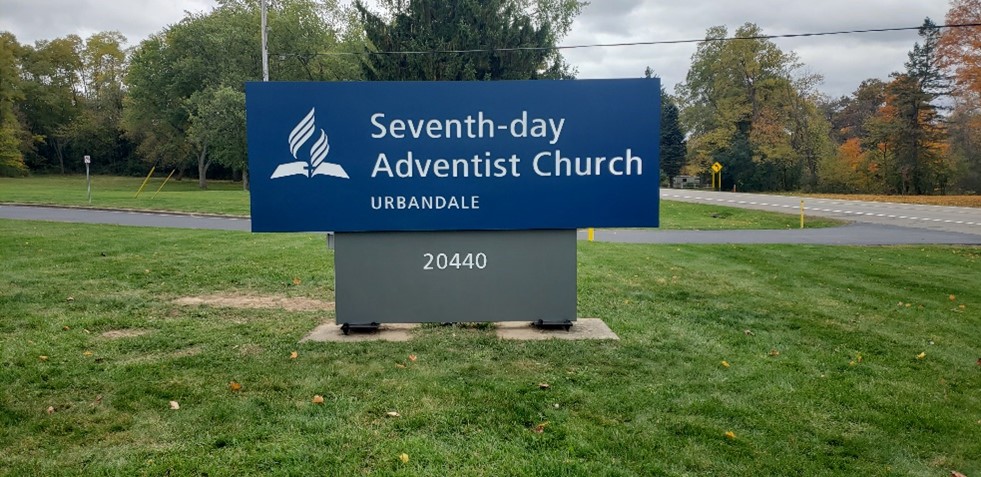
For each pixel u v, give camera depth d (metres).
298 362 6.00
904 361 6.45
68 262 11.67
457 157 6.76
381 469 3.92
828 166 57.53
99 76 82.69
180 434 4.41
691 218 27.92
